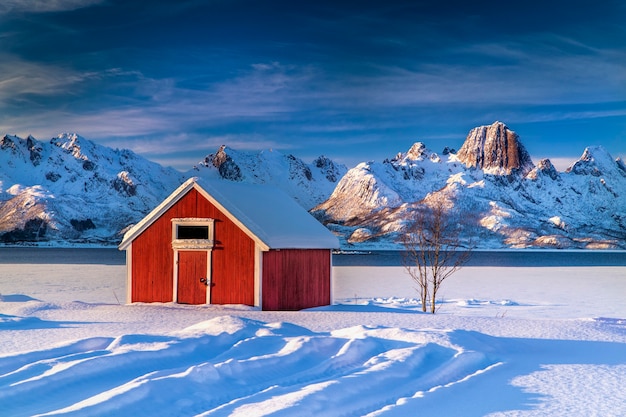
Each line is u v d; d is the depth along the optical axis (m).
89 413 10.01
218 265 30.61
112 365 13.12
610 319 27.61
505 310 39.84
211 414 10.14
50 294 48.06
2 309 29.75
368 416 10.60
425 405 11.57
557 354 17.78
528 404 11.99
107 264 114.44
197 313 26.42
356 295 50.50
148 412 10.45
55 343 17.58
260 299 29.62
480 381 13.91
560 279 73.69
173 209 31.80
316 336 18.00
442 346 17.02
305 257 32.75
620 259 176.38
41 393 11.33
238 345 15.91
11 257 168.75
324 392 11.49
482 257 192.12
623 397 12.64
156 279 31.84
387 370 13.71
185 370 12.97
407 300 45.28
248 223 30.09
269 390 11.70
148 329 21.06
